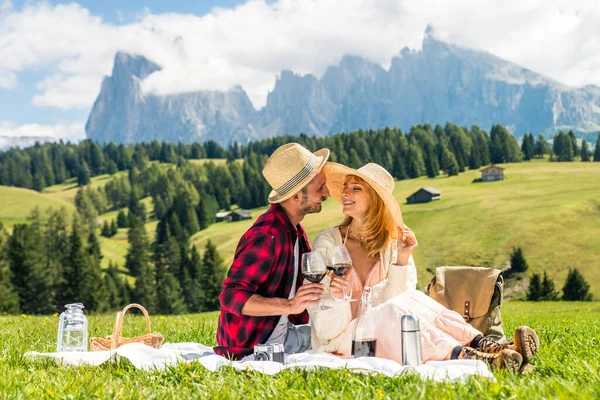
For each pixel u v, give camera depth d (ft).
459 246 382.83
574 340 20.95
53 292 316.60
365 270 17.76
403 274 17.39
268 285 16.72
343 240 18.01
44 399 12.08
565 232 374.02
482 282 17.58
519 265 348.59
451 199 482.28
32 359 16.76
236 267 16.42
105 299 323.78
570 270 317.01
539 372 14.76
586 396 10.89
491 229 393.50
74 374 14.53
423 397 11.35
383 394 11.75
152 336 19.19
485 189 535.19
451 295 17.76
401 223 17.44
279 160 16.96
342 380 13.16
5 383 12.99
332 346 16.31
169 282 370.73
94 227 602.44
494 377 12.76
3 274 297.12
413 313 15.47
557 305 97.86
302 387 12.87
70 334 18.56
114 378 14.44
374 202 17.54
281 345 15.74
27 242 317.22
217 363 15.10
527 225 387.75
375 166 18.08
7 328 31.94
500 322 17.76
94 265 328.70
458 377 12.53
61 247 468.34
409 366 13.57
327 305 16.26
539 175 572.51
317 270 14.98
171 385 13.37
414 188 596.29
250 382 13.34
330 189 18.81
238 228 570.46
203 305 350.43
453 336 15.35
